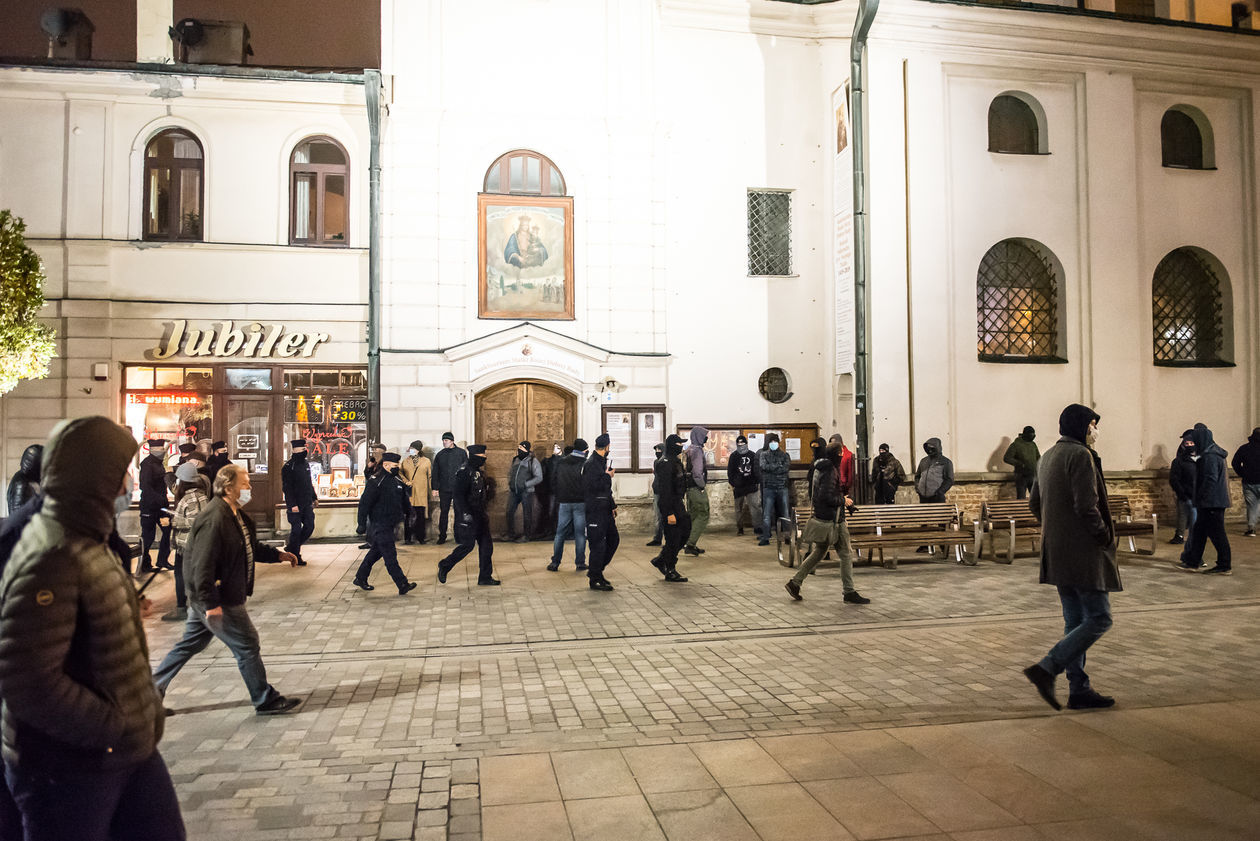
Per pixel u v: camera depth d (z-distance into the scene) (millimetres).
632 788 4309
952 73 15930
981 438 15797
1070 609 5605
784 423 16016
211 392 14484
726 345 15883
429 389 14680
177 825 2445
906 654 7023
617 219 15484
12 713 2121
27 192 13992
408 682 6422
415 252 14766
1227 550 10680
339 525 14508
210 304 14430
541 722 5441
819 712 5539
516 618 8633
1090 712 5402
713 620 8430
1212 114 17250
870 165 15258
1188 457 11641
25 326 11844
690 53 15883
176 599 9555
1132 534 12320
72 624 2150
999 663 6695
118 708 2232
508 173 15273
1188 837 3680
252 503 14594
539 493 14898
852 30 15969
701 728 5258
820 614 8633
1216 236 17141
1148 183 16844
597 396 15203
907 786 4262
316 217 14883
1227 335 17203
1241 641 7305
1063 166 16406
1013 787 4230
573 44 15453
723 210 15945
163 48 15500
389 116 14766
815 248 16266
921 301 15461
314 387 14742
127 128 14297
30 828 2174
